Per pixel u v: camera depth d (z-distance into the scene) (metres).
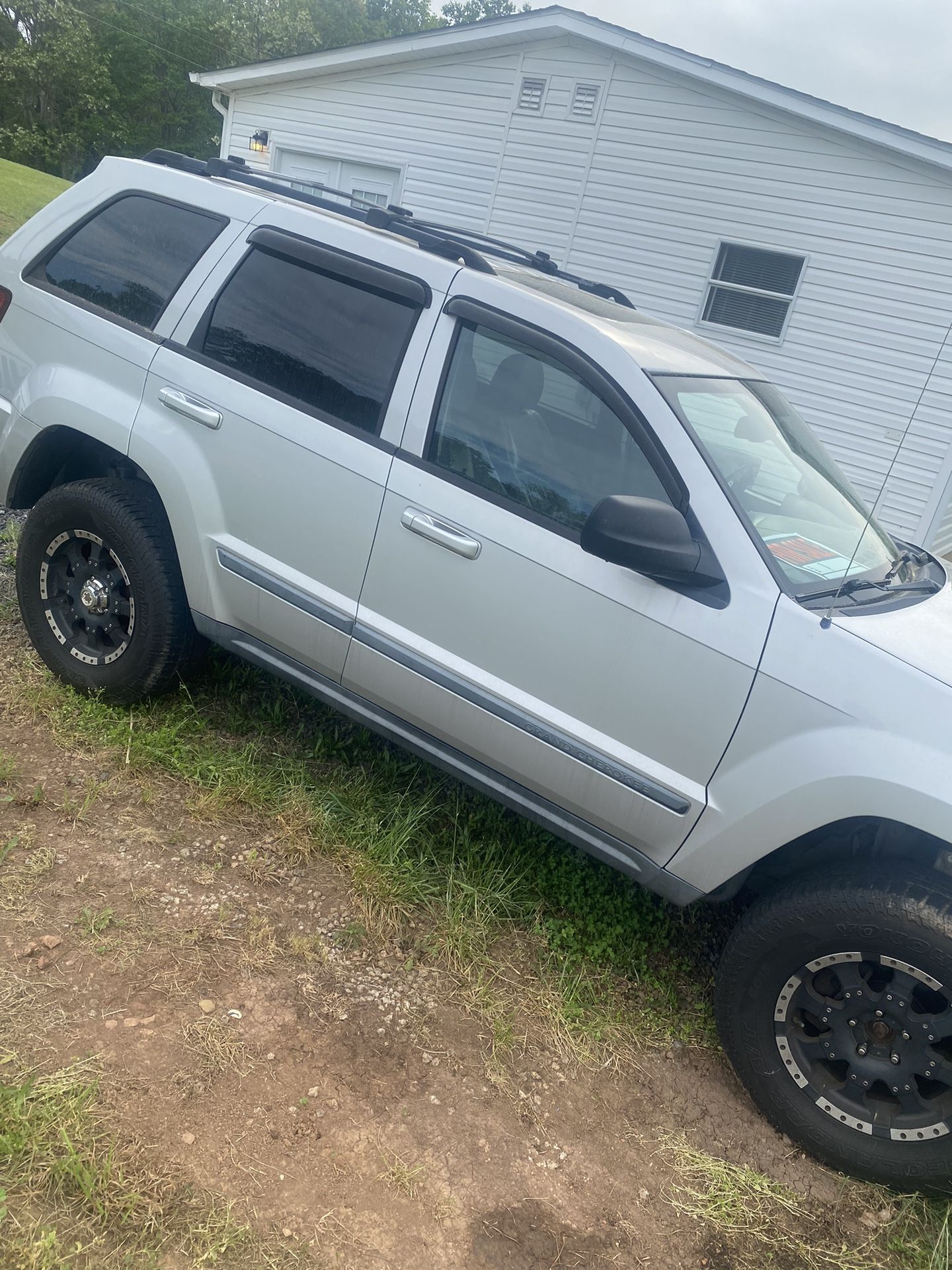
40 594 3.75
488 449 2.98
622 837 2.89
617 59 11.18
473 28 11.91
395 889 3.12
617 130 11.36
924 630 2.77
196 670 3.80
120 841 3.07
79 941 2.62
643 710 2.74
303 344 3.27
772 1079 2.65
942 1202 2.54
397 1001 2.76
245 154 15.34
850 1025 2.56
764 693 2.58
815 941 2.52
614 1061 2.80
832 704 2.52
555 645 2.83
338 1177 2.18
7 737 3.45
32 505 3.91
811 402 10.56
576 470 2.87
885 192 9.72
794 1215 2.45
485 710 2.95
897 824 2.55
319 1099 2.37
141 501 3.52
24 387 3.72
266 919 2.91
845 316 10.19
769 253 10.59
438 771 3.82
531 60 11.91
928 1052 2.47
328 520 3.16
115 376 3.53
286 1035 2.52
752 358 10.85
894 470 10.20
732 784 2.64
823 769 2.51
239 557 3.33
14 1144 1.96
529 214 12.28
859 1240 2.41
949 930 2.36
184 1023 2.45
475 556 2.92
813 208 10.17
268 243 3.38
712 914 3.53
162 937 2.73
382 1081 2.48
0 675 3.79
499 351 3.02
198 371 3.39
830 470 3.58
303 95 14.41
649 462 2.79
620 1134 2.57
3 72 55.62
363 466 3.09
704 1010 3.10
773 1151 2.64
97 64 57.16
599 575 2.76
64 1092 2.13
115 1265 1.83
